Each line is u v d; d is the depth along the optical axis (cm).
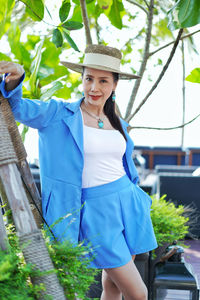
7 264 100
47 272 113
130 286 179
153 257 239
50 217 174
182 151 884
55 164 177
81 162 178
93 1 251
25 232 118
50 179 177
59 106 180
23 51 223
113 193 186
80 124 182
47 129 177
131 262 181
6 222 150
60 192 176
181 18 172
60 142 178
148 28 258
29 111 166
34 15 202
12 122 152
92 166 183
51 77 237
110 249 176
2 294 102
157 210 268
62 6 187
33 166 546
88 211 180
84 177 183
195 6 170
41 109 170
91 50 185
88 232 178
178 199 450
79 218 175
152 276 237
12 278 109
